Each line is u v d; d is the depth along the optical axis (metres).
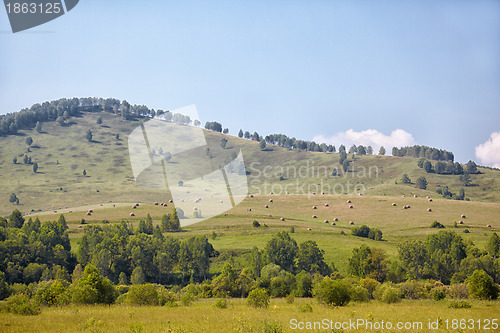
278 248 104.00
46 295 47.03
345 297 48.47
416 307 45.59
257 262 98.38
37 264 99.69
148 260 106.19
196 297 73.44
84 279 50.19
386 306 47.84
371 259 95.06
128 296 50.41
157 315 36.16
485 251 99.94
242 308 45.81
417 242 98.75
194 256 103.00
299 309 42.53
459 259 96.12
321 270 99.19
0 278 83.31
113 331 26.59
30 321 31.23
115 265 106.19
